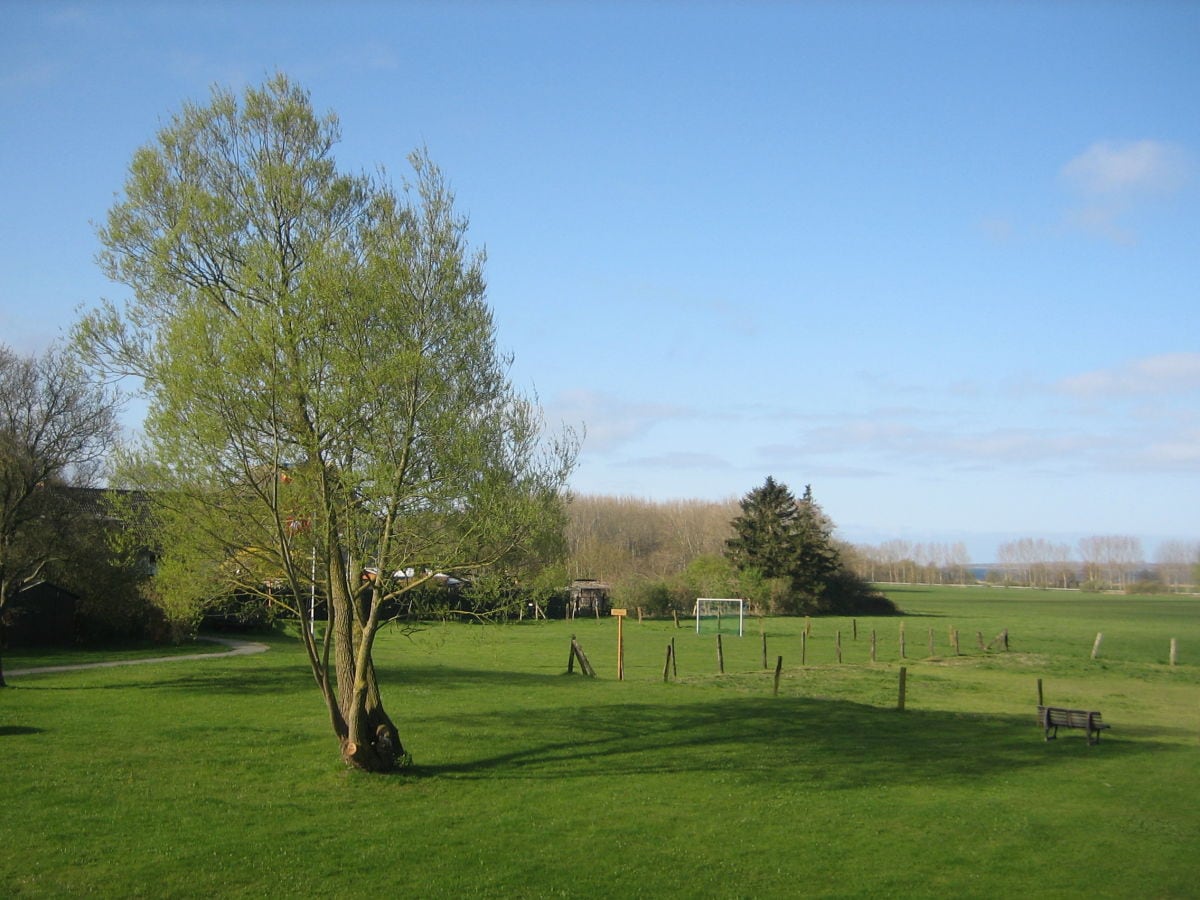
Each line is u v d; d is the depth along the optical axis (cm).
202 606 2053
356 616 1953
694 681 3866
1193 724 3184
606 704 3039
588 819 1677
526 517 1844
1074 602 14088
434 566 1866
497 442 1889
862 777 2095
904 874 1425
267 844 1473
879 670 4631
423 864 1403
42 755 2038
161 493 1908
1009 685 4203
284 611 2162
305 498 1838
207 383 1688
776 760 2244
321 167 2006
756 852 1519
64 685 3170
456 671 4000
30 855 1389
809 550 10119
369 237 1914
